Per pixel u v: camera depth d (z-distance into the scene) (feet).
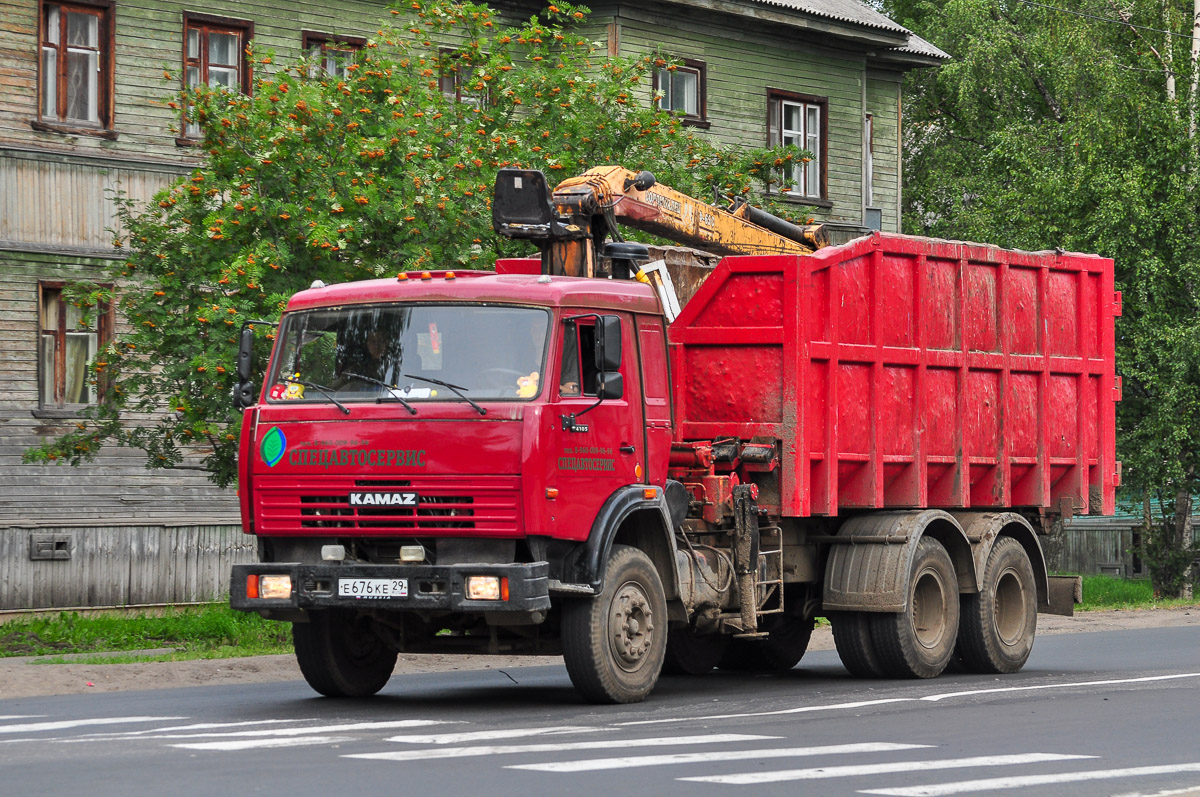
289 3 123.95
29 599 110.93
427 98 88.89
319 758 40.96
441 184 84.94
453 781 36.96
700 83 143.23
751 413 65.92
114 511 115.85
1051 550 152.87
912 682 66.85
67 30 114.62
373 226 84.99
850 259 67.51
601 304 56.29
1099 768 40.34
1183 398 135.64
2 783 37.04
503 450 52.08
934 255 71.05
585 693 55.16
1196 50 155.53
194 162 118.93
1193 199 140.36
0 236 110.52
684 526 62.03
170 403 85.46
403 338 54.44
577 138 95.30
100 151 114.93
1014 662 72.43
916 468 70.03
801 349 64.90
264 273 82.74
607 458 55.31
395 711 53.93
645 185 65.87
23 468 111.75
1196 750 44.27
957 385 72.43
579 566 54.19
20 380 111.45
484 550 52.60
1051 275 77.41
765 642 76.23
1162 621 114.73
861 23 152.15
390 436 53.01
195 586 119.44
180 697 60.49
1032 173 149.07
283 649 87.45
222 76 121.29
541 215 61.87
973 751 43.47
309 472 53.88
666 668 73.05
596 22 137.08
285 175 85.51
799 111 151.94
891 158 163.32
